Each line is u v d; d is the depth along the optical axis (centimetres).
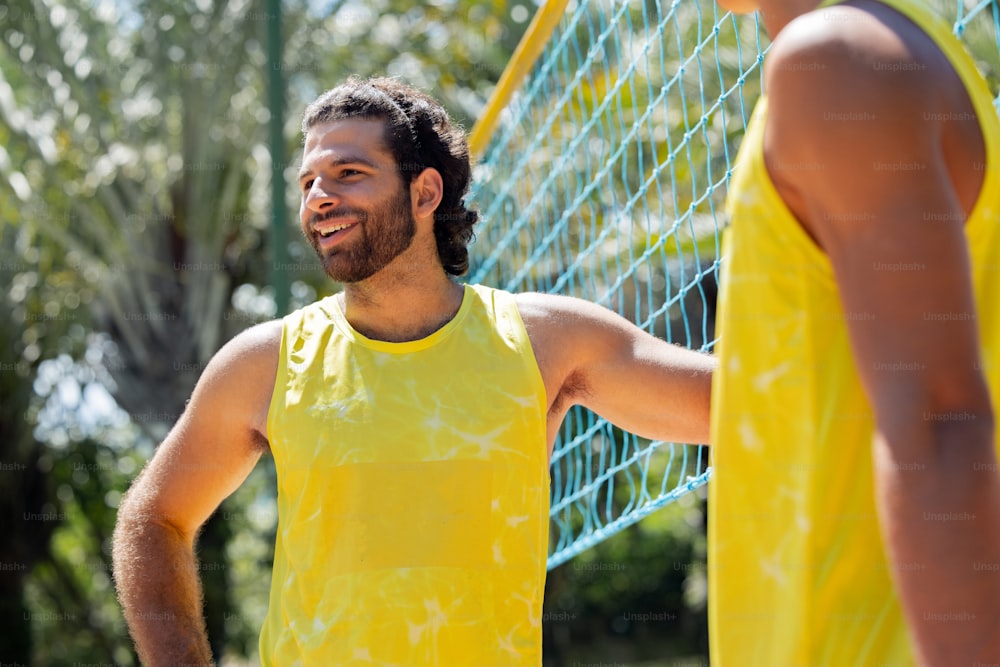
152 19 1366
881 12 125
